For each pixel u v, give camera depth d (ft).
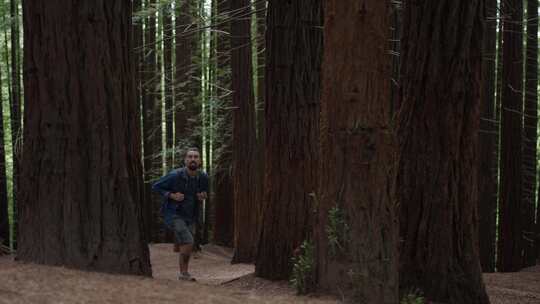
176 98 64.49
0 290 11.43
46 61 16.96
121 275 15.93
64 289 12.29
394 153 17.07
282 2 24.59
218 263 46.68
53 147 16.96
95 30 17.08
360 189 16.58
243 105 48.65
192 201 25.86
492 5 45.50
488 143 51.06
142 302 12.01
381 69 16.74
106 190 17.13
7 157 70.49
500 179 51.44
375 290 16.48
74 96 16.96
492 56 50.08
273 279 23.76
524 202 55.01
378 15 16.60
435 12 22.00
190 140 61.11
